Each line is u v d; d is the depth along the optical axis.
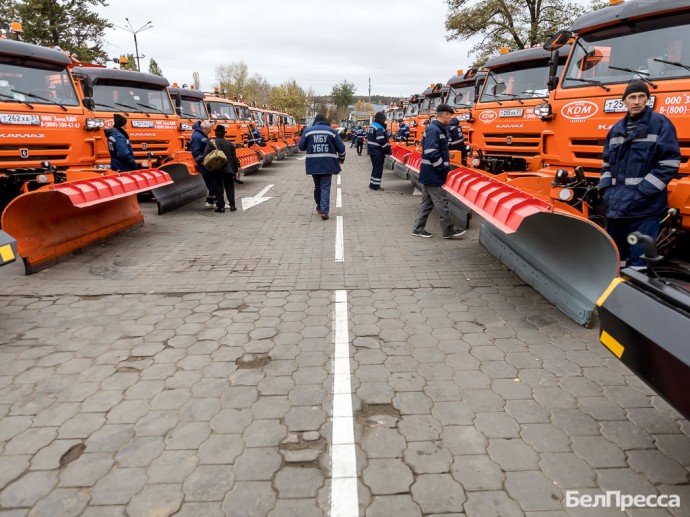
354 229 7.83
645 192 4.14
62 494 2.33
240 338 3.99
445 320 4.27
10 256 3.91
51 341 3.97
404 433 2.76
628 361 2.32
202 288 5.17
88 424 2.88
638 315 2.27
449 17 22.48
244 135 17.78
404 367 3.49
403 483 2.38
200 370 3.49
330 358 3.63
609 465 2.49
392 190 12.27
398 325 4.18
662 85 4.86
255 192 12.41
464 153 10.09
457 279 5.31
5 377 3.42
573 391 3.16
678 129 4.73
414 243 6.85
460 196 5.56
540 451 2.60
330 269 5.75
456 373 3.40
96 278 5.52
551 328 4.08
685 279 2.50
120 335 4.07
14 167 6.84
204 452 2.62
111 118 10.32
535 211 4.00
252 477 2.43
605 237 3.84
